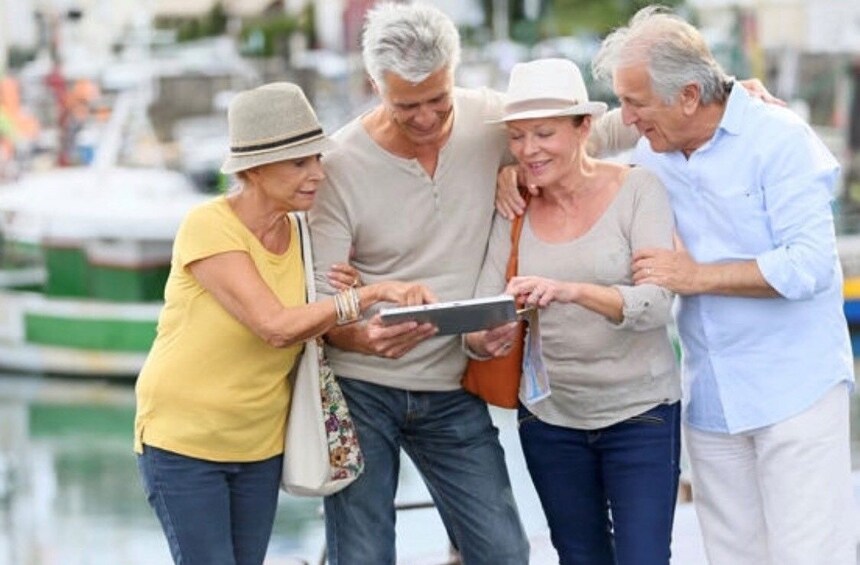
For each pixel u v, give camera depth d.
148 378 4.95
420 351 5.22
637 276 4.91
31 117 23.64
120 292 18.08
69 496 13.70
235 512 5.08
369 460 5.26
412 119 4.90
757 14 25.19
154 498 5.00
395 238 5.15
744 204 4.91
